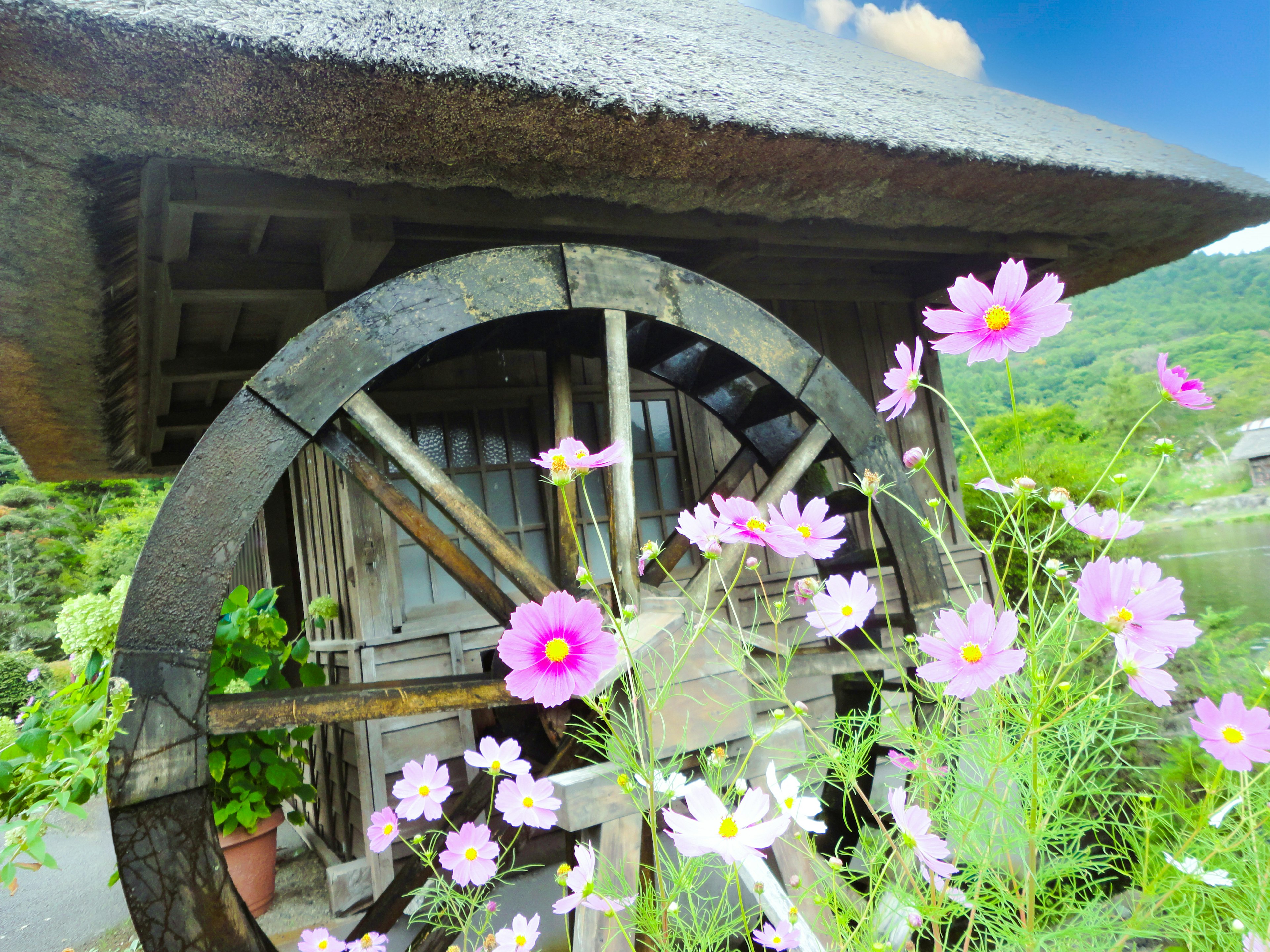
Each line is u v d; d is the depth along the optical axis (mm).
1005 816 712
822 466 2963
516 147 1832
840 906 753
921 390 3836
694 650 1718
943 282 3650
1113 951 699
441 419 2842
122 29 1298
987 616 593
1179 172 3104
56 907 3068
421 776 1322
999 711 722
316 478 3340
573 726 1606
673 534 2568
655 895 919
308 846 3336
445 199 2051
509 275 1998
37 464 4652
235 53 1403
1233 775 820
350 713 1663
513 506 2898
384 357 1838
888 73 4008
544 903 2258
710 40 2998
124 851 1406
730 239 2674
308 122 1592
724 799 890
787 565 3150
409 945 2084
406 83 1580
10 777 1574
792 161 2172
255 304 2426
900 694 2465
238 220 1997
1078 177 2721
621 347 2100
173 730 1495
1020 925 711
